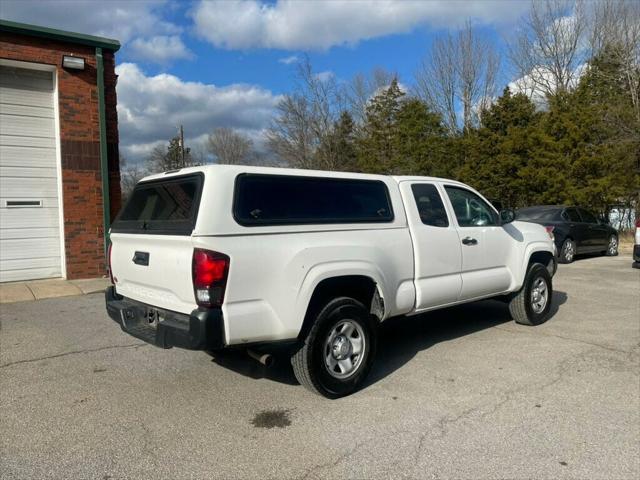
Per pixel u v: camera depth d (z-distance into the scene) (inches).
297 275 156.2
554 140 835.4
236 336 145.7
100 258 423.8
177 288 151.2
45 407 162.1
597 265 500.1
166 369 197.5
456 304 219.9
